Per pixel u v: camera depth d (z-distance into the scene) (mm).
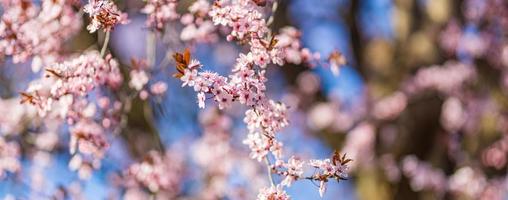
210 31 5391
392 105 9664
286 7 8633
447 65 9859
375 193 9328
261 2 4227
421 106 9508
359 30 10172
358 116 10016
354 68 10156
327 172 3865
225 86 3729
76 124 5410
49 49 5371
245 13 4039
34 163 7230
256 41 3975
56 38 5367
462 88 9758
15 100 7074
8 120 6805
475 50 9859
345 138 10047
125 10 5215
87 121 5430
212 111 9352
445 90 9750
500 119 9586
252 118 3967
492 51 9844
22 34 5195
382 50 10164
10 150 6758
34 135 7000
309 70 9992
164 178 7324
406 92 9758
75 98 5109
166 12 5105
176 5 5246
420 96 9641
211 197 9141
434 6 9961
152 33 5391
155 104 6203
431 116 9445
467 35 9852
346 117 10078
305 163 3932
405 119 9477
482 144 9562
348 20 10156
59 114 5410
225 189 9141
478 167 9445
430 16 10000
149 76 5609
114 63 4801
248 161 9461
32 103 4707
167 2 5098
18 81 7590
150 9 5082
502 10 9695
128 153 7773
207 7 5270
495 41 9852
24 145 7109
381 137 9461
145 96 5727
